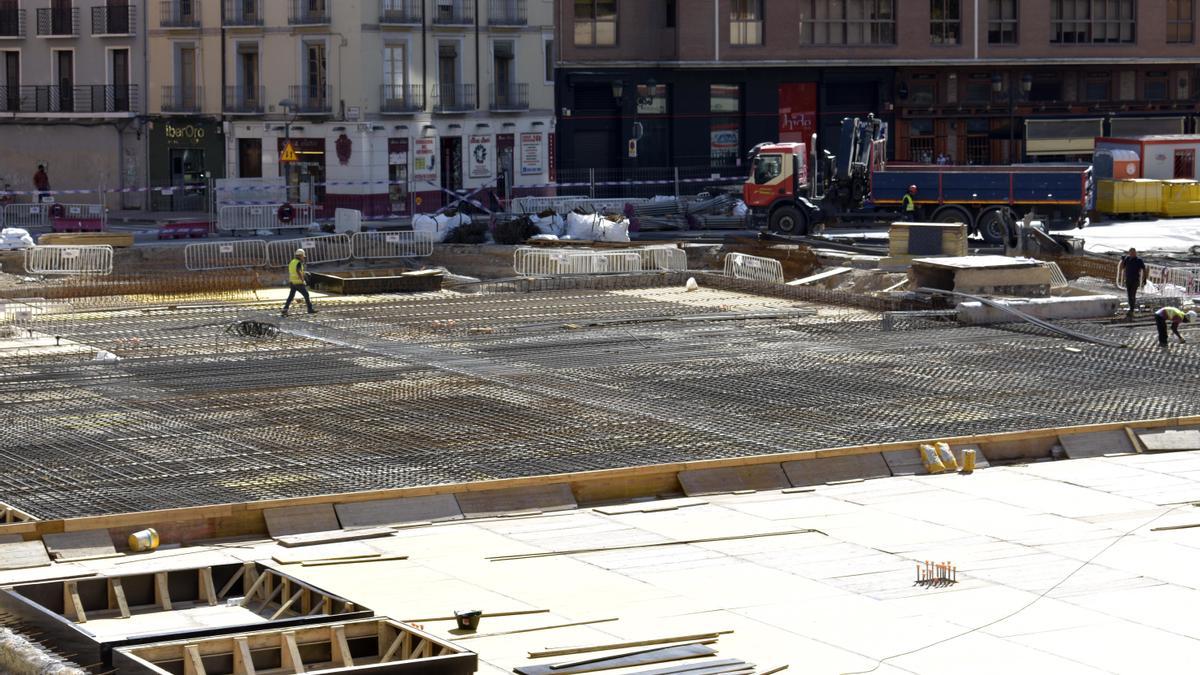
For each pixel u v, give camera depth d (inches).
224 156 2659.9
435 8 2657.5
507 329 1504.7
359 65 2578.7
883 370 1298.0
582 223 2169.0
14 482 930.1
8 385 1218.6
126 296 1744.6
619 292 1788.9
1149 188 2618.1
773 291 1750.7
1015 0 3080.7
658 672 645.3
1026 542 858.1
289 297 1596.9
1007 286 1630.2
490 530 880.3
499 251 2034.9
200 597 764.0
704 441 1045.2
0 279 1812.3
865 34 3019.2
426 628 709.3
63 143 2760.8
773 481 979.9
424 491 902.4
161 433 1061.1
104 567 795.4
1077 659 676.1
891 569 807.7
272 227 2338.8
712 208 2442.2
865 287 1777.8
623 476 949.2
